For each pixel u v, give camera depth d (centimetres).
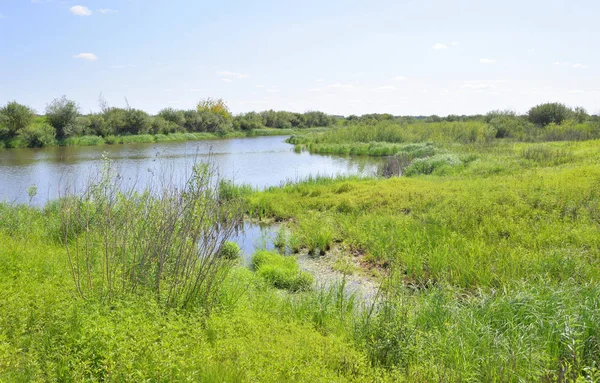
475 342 530
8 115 4103
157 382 386
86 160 2977
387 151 3662
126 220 665
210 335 505
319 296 720
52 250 827
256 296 713
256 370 414
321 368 438
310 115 8600
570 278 698
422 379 448
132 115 5219
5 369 385
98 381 391
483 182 1582
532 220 1052
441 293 696
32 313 500
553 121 4506
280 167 2892
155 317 493
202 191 670
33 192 1525
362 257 1044
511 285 747
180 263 628
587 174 1458
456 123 4497
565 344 498
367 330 553
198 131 6266
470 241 964
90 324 450
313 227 1219
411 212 1281
